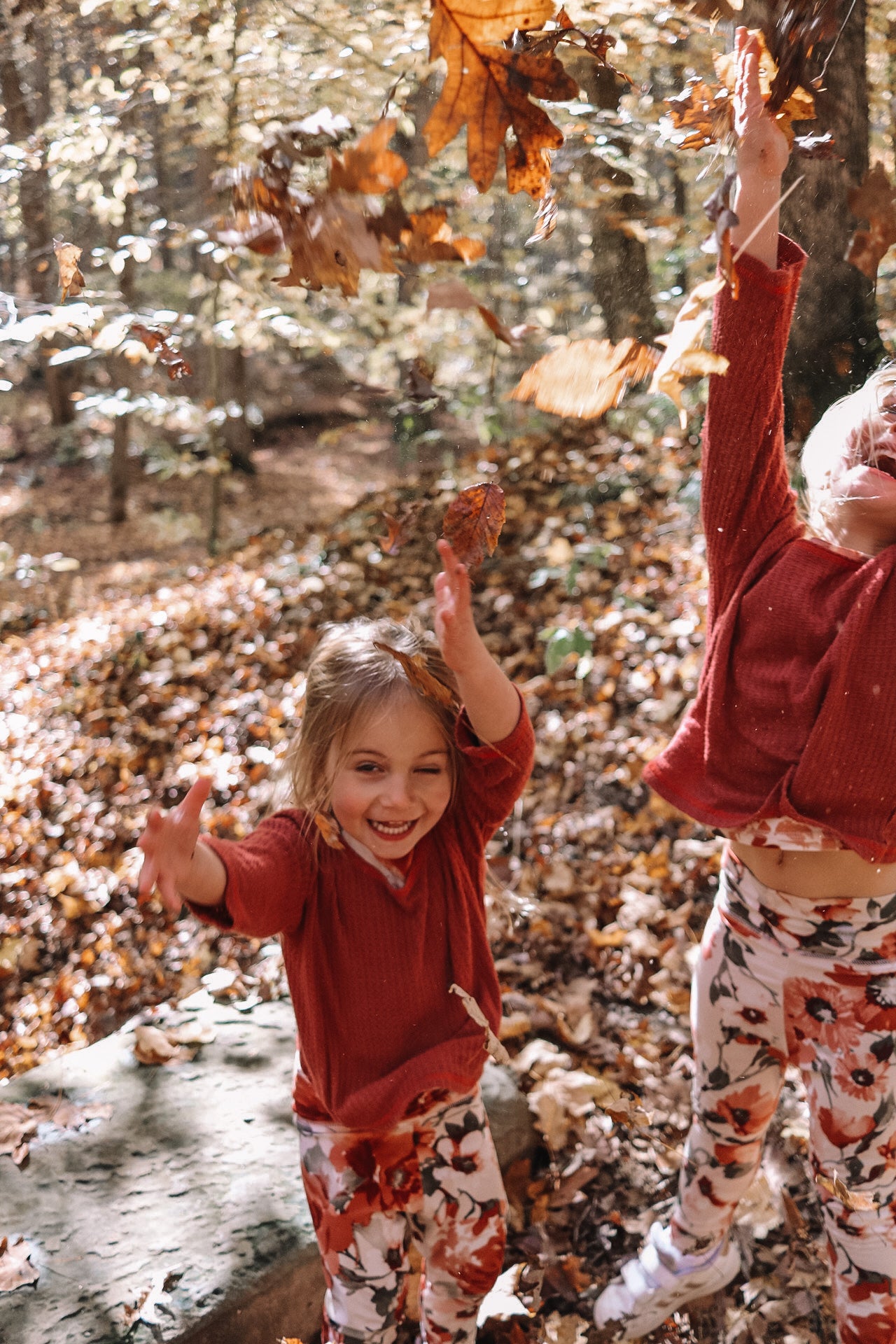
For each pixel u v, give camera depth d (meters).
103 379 16.16
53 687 5.52
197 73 4.86
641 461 6.10
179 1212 2.10
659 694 4.11
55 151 4.76
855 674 1.43
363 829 1.58
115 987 3.37
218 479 9.28
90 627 6.29
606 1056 2.72
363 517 6.88
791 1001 1.59
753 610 1.55
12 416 16.41
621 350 0.94
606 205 4.91
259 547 7.30
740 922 1.64
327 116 0.89
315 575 6.07
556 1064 2.62
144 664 5.45
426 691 1.42
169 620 5.91
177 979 3.36
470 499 1.34
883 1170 1.60
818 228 3.79
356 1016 1.59
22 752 4.85
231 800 4.30
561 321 6.43
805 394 3.99
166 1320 1.88
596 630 4.56
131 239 4.10
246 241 0.92
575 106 3.15
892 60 4.14
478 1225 1.69
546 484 6.37
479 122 0.92
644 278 5.96
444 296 0.85
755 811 1.53
